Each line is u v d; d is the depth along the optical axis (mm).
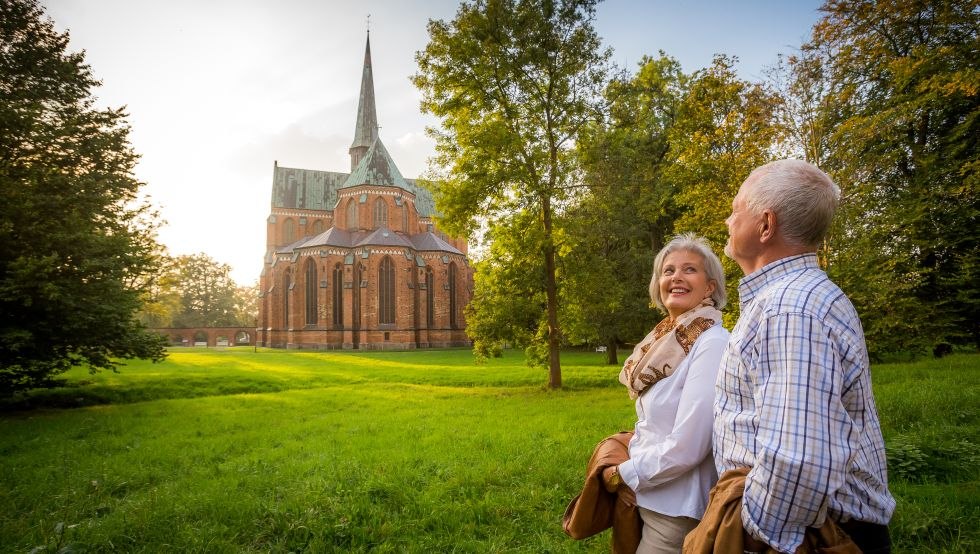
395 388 19562
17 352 13750
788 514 1395
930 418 7039
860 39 16594
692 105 17656
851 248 16406
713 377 2002
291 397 16797
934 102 16156
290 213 73562
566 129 17516
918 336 16781
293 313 60531
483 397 16016
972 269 16109
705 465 2064
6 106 13852
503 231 17578
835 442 1375
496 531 4508
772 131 15305
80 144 16047
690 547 1706
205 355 41156
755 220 1825
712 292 2414
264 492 5746
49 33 16766
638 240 29328
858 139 15477
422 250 64062
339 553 4176
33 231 13336
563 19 17000
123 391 17750
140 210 16984
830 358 1441
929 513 3920
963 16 15477
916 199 16922
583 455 6703
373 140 79438
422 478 6012
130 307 15430
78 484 6480
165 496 5602
